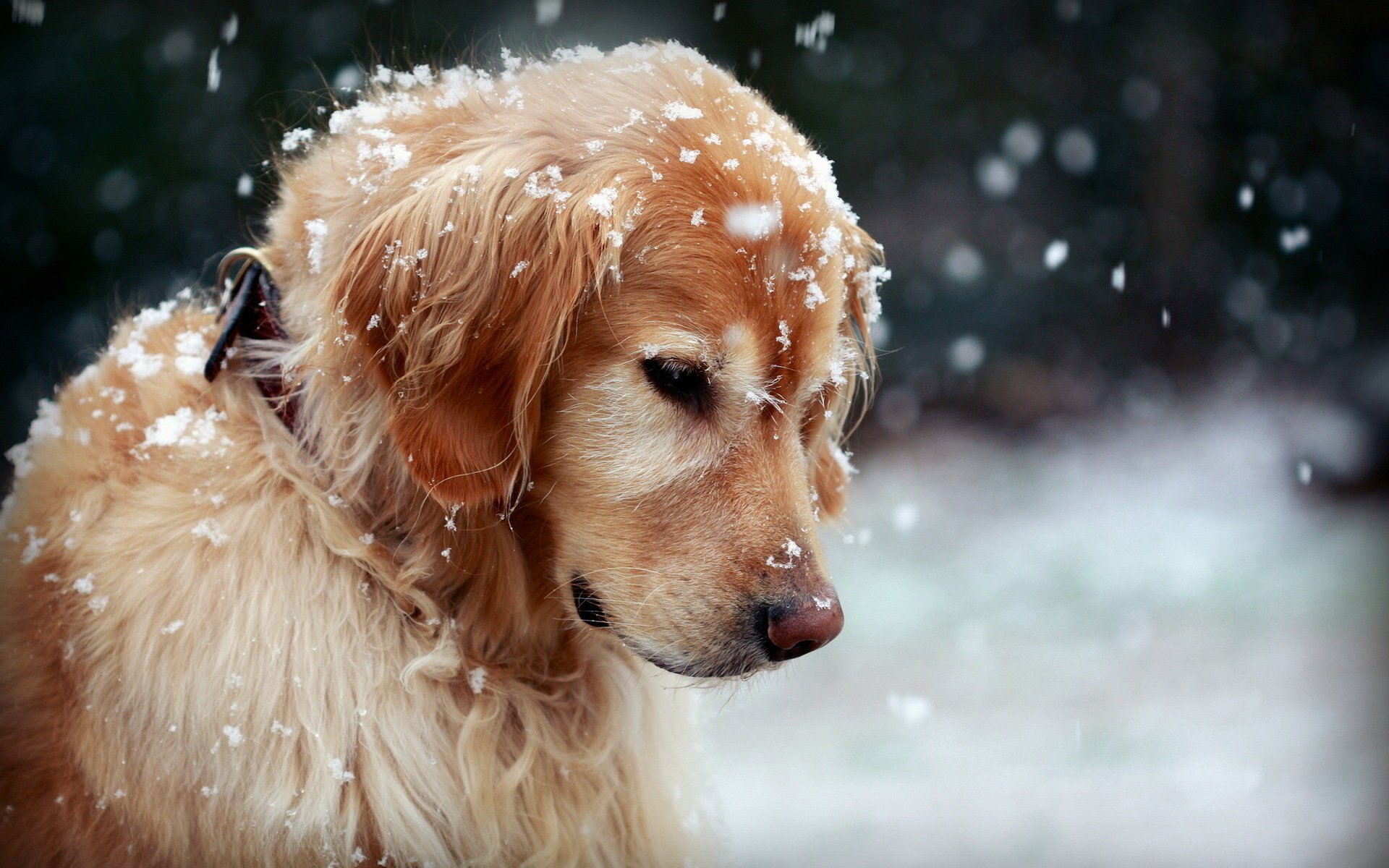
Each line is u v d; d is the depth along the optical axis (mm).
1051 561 7641
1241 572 7258
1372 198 12180
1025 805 4117
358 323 2023
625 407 2061
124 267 9266
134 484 2133
